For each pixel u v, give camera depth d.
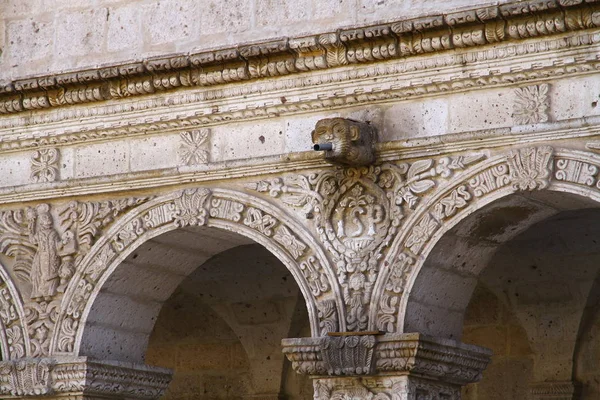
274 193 35.94
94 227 38.34
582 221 40.28
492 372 44.31
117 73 37.84
